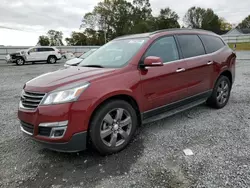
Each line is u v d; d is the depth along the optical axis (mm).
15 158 2811
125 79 2867
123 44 3654
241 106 4594
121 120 2896
